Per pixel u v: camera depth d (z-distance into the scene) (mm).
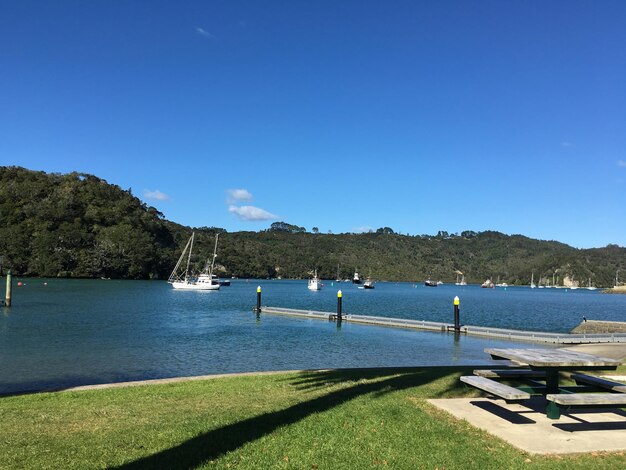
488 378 8969
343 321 40781
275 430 7250
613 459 6258
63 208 145750
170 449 6453
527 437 7043
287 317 44625
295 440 6781
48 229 138250
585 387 8633
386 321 37656
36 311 47906
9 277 52375
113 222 156875
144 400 9820
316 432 7141
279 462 5992
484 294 136250
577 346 25172
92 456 6227
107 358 21859
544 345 26875
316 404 8922
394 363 21047
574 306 81188
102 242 143125
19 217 138375
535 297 120875
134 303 63250
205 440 6801
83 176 174000
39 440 6953
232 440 6797
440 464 5988
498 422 7789
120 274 146625
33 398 10148
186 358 21969
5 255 126688
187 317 44375
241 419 7922
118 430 7434
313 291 128500
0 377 17734
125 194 180750
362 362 21297
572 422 7848
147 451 6398
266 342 27719
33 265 129875
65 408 9164
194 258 171125
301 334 31797
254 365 20344
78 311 48844
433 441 6793
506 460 6145
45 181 156375
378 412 8258
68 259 135375
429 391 10156
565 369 7914
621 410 8555
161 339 28797
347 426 7445
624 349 22156
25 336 29750
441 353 24109
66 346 25594
